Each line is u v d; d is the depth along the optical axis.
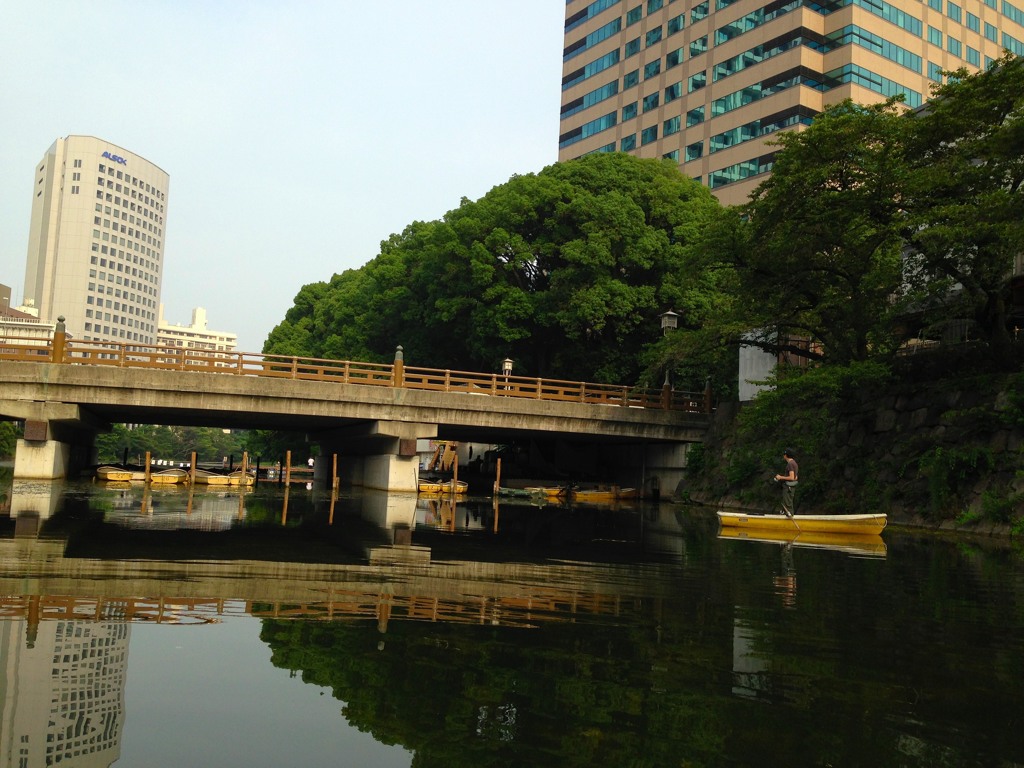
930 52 64.25
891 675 6.14
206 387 30.42
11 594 8.12
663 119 71.88
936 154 23.53
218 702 5.07
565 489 37.38
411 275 48.88
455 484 36.72
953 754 4.50
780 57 60.97
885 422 26.06
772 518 20.94
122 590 8.61
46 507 19.22
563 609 8.48
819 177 23.22
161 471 38.12
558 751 4.38
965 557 15.19
